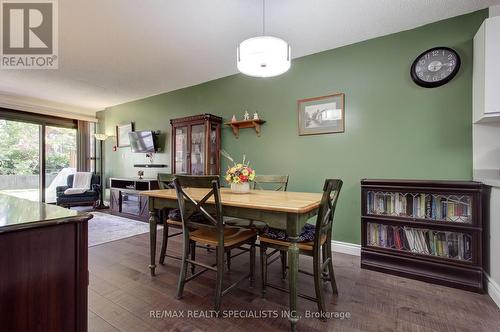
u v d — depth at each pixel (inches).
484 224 74.3
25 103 182.9
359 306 64.4
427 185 78.9
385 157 96.0
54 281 35.0
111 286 74.4
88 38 98.6
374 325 56.6
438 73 85.8
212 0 75.5
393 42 94.4
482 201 74.2
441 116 86.4
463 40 83.0
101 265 90.0
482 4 77.6
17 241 31.8
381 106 96.7
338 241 105.3
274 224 59.2
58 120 208.5
